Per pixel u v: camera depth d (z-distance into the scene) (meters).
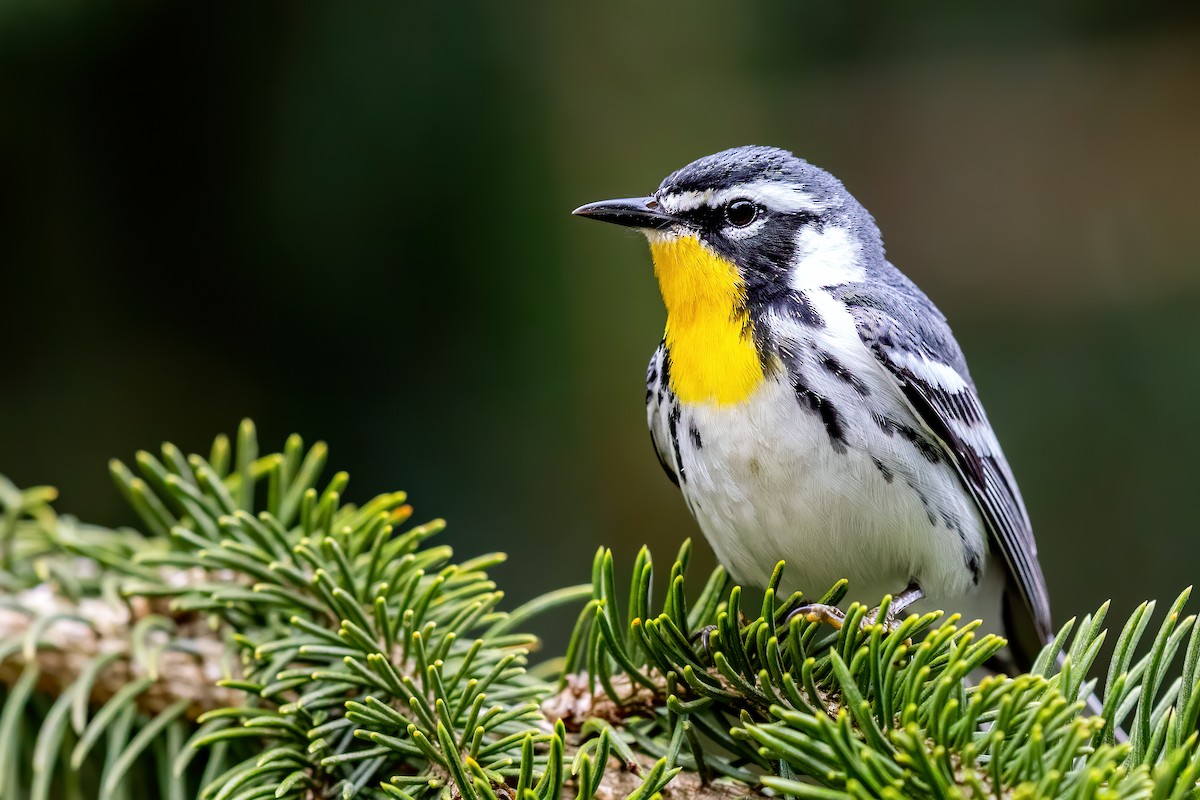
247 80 10.80
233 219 10.91
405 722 5.27
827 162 14.25
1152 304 13.44
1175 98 14.45
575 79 11.87
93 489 10.88
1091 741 4.89
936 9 14.41
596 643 5.78
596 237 11.28
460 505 11.34
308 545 6.45
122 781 6.82
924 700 4.88
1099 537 12.08
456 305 11.16
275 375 11.12
